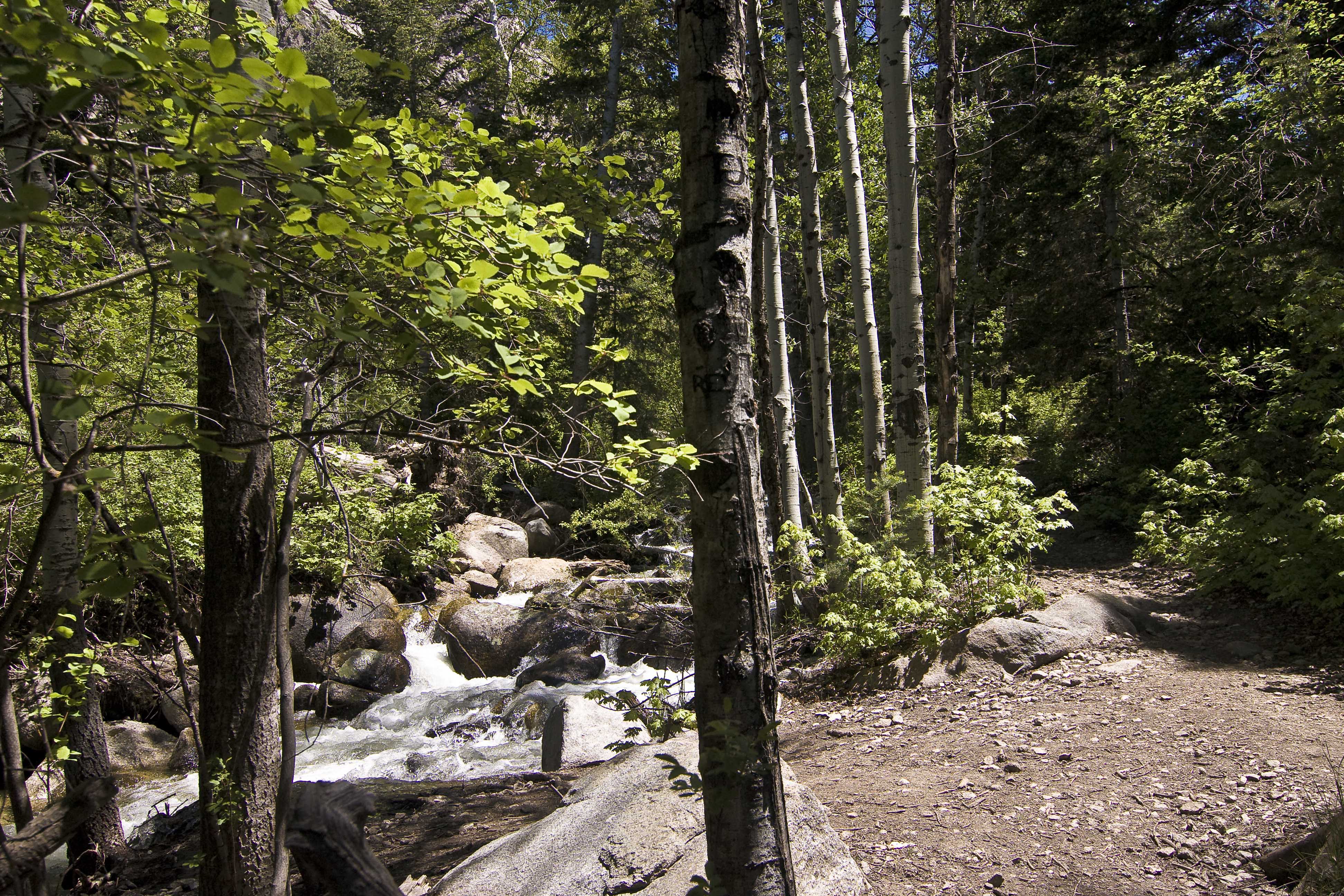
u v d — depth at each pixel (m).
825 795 6.08
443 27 29.11
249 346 4.12
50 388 1.96
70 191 3.16
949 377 10.12
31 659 4.57
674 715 5.54
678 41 2.89
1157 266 15.18
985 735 6.64
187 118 2.52
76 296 1.96
